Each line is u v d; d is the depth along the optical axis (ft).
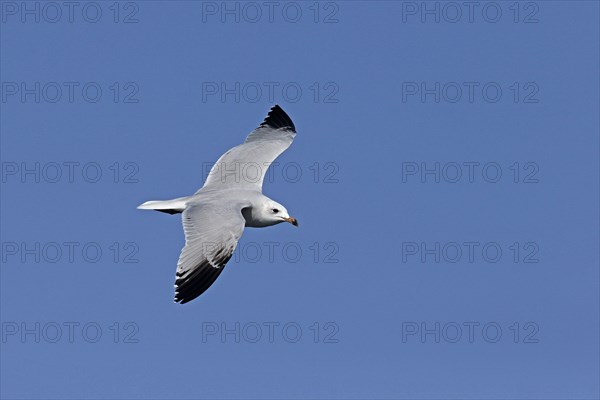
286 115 64.44
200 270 49.32
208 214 51.39
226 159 60.03
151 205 53.93
